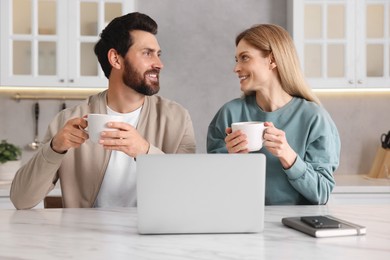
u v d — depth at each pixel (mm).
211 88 3566
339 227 1198
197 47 3561
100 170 1903
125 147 1449
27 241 1142
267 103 1948
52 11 3166
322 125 1858
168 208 1189
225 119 2000
